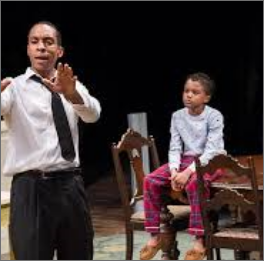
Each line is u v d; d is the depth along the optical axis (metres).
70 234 3.23
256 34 11.99
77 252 3.26
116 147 4.61
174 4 12.26
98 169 11.44
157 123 13.42
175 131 4.62
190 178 4.32
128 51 12.74
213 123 4.49
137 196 4.82
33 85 3.20
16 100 3.16
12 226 3.18
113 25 12.28
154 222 4.50
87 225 3.30
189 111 4.57
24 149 3.17
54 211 3.17
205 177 4.26
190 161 4.50
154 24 12.50
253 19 11.91
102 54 12.50
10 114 3.17
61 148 3.18
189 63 12.90
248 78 12.52
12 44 10.90
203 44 12.65
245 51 12.34
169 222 4.59
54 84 3.04
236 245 3.98
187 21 12.49
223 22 12.30
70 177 3.22
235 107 12.98
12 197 3.19
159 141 13.25
